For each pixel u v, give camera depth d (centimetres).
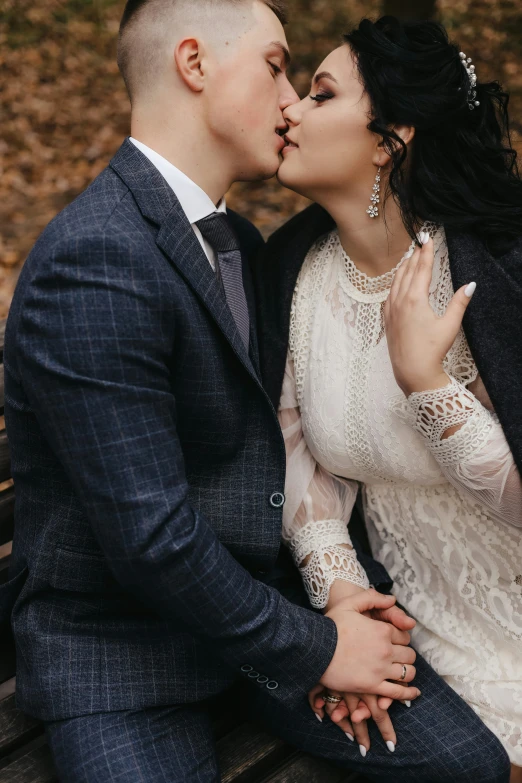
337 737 175
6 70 726
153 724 164
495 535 181
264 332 192
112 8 808
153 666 168
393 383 177
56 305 146
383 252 182
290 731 179
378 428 180
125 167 166
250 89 169
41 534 168
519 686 182
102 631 168
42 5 786
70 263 147
